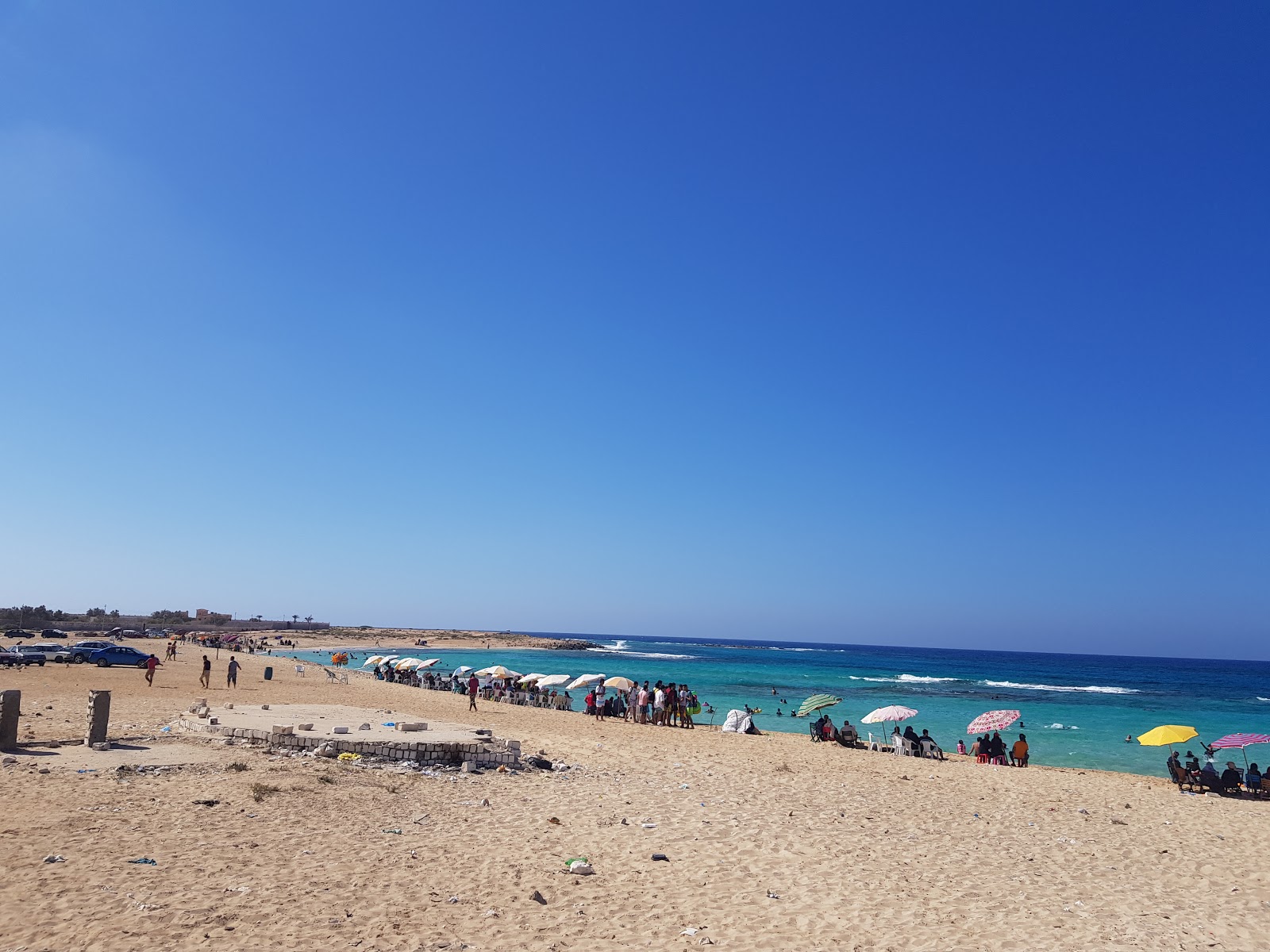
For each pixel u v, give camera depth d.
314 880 9.19
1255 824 16.39
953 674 108.69
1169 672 138.25
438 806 13.75
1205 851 13.60
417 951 7.45
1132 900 10.44
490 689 44.38
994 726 26.73
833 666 117.31
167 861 9.37
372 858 10.30
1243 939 9.02
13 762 14.09
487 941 7.84
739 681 79.19
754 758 24.05
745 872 10.84
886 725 43.31
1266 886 11.41
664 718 34.34
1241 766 31.84
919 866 11.67
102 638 84.38
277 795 13.02
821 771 21.77
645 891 9.78
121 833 10.27
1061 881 11.28
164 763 14.81
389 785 14.90
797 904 9.59
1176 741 22.17
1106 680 106.69
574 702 52.22
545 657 125.94
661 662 117.69
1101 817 16.56
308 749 17.30
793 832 13.28
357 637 168.38
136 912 7.75
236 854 9.88
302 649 129.50
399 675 59.41
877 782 20.05
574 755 21.45
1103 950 8.52
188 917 7.74
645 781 17.84
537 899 9.19
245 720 19.95
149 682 36.38
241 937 7.41
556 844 11.68
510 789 15.76
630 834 12.57
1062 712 53.97
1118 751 35.25
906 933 8.76
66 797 11.90
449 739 18.75
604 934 8.27
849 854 12.08
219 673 49.78
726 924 8.77
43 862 8.93
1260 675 132.62
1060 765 31.55
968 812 16.42
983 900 10.14
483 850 11.11
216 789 13.12
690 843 12.21
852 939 8.48
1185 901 10.50
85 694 29.92
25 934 7.05
